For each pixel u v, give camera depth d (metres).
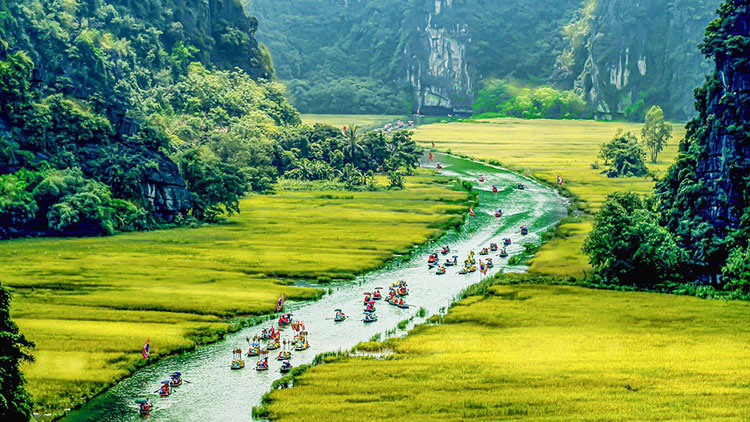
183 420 78.88
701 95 149.50
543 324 108.44
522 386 83.88
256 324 112.00
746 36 138.12
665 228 138.00
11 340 70.12
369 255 161.75
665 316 111.12
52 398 83.06
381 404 79.44
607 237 132.25
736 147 134.25
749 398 79.31
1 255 153.50
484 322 110.12
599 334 103.19
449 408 77.94
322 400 81.00
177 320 112.19
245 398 84.25
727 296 122.62
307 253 163.12
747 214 130.88
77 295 123.50
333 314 117.25
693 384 83.69
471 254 157.50
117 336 102.94
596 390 82.25
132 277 136.75
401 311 119.00
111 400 84.12
